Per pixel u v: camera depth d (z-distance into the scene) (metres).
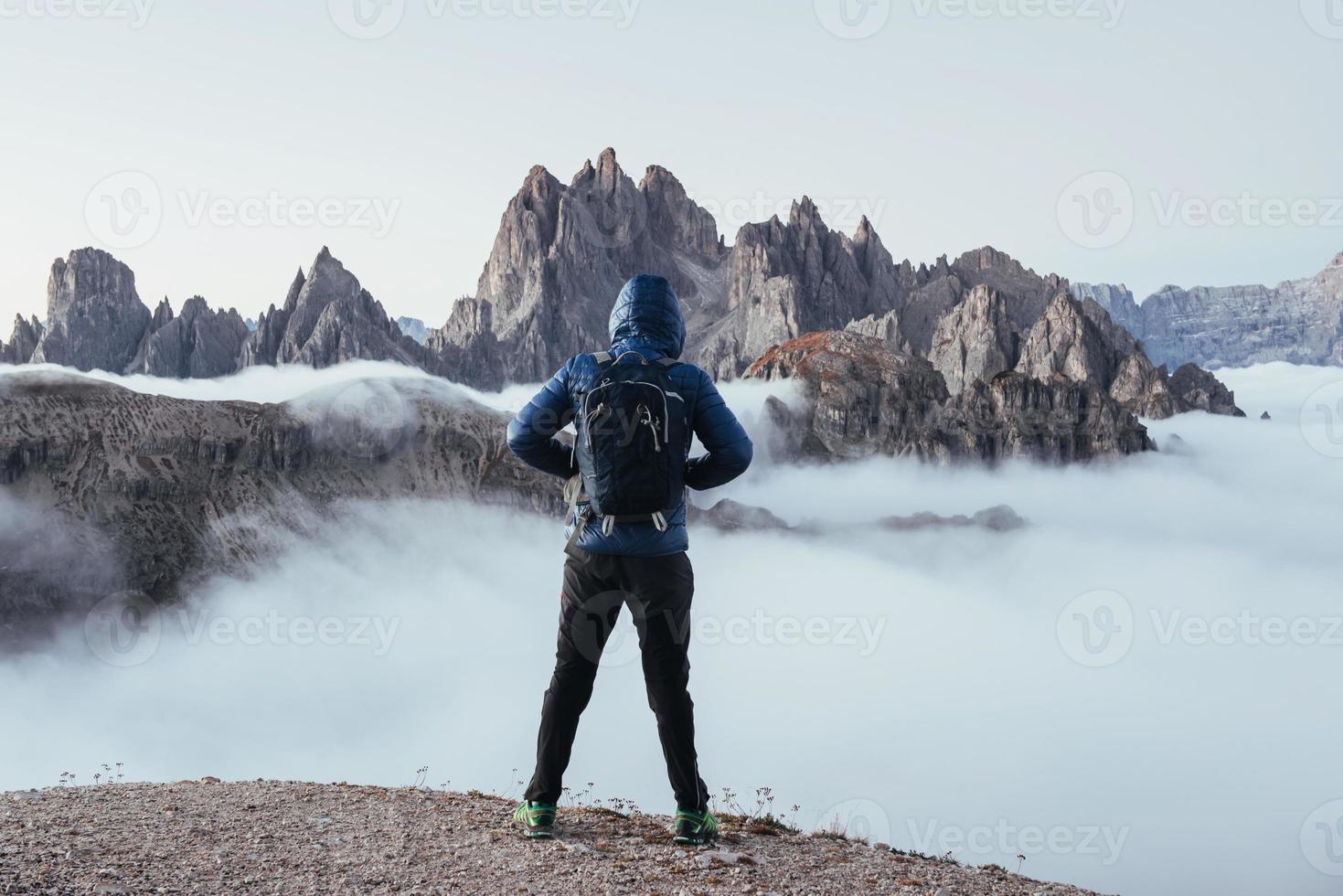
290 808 6.68
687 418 5.96
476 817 6.70
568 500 6.33
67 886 4.52
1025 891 5.91
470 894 4.89
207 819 6.16
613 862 5.61
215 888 4.73
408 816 6.61
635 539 5.87
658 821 7.06
